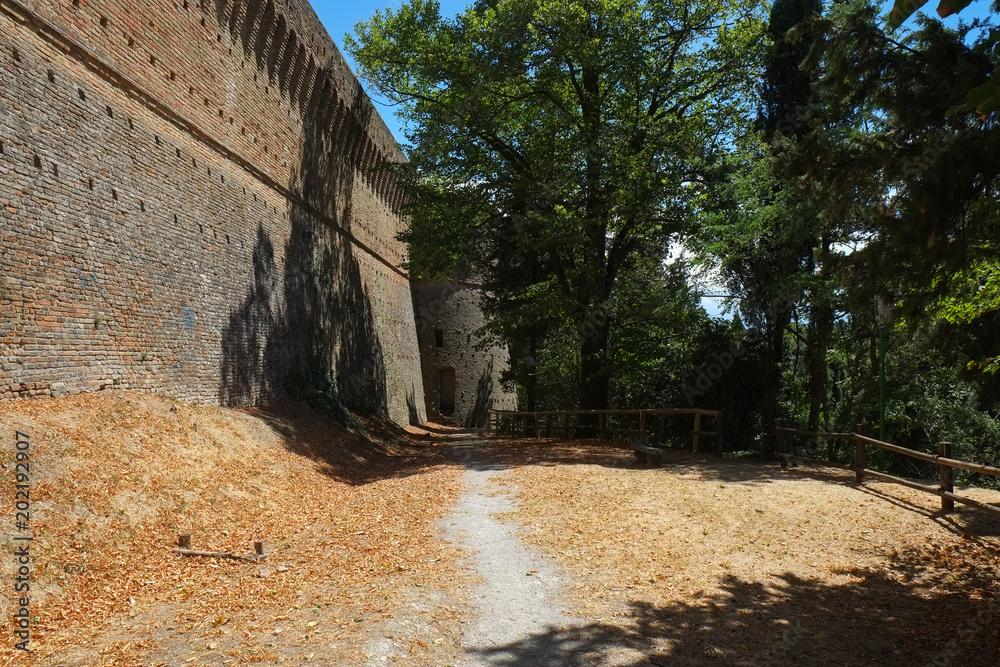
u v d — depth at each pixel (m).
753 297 17.94
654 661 5.08
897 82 7.34
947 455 9.00
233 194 17.34
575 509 9.64
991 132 6.21
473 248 22.22
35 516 7.35
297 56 21.17
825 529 8.40
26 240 10.00
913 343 16.20
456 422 43.00
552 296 18.80
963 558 7.24
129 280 12.61
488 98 19.94
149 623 6.02
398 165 23.72
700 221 18.30
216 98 16.53
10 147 9.80
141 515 8.66
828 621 5.80
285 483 12.69
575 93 20.78
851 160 7.79
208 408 14.67
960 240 6.85
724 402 18.53
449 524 9.29
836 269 8.11
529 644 5.38
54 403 10.18
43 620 6.00
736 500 9.75
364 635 5.42
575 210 18.44
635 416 20.84
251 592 6.82
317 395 21.27
